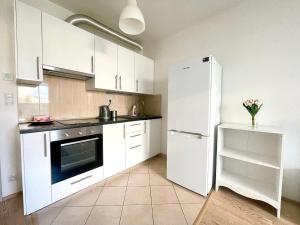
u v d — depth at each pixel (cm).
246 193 160
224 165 207
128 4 127
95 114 244
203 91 168
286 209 152
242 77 191
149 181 205
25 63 144
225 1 187
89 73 195
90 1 191
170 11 207
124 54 242
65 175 156
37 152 137
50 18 159
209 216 143
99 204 157
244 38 188
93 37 199
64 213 143
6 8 156
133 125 232
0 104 156
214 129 181
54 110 198
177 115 191
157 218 139
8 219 135
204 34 227
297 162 158
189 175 183
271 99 171
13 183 166
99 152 187
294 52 157
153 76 300
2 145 159
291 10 157
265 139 175
